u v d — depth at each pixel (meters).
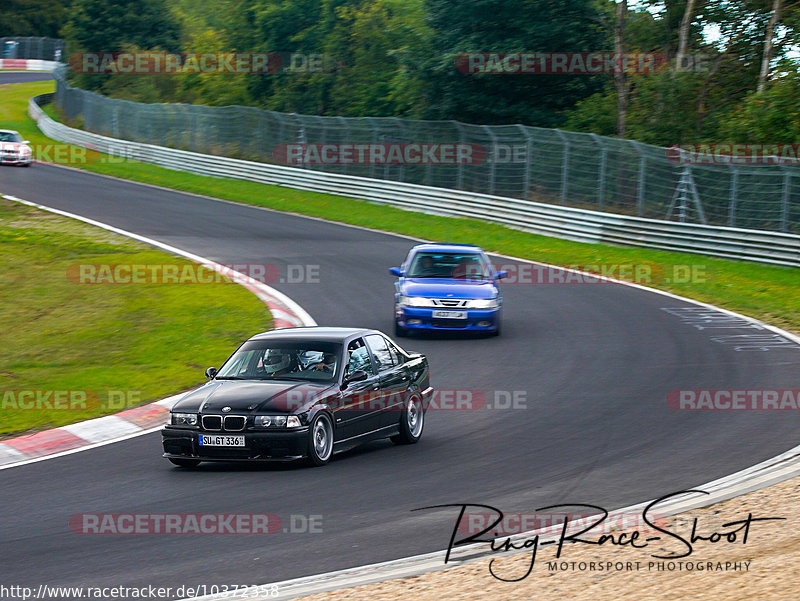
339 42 114.75
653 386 28.64
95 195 74.94
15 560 14.41
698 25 89.44
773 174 56.91
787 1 80.75
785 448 21.30
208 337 36.31
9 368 32.28
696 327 38.59
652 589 12.00
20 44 193.62
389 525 15.88
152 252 54.34
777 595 11.49
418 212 73.19
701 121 80.25
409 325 36.56
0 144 88.69
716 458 20.52
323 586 12.72
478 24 84.75
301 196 80.06
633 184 65.12
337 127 85.38
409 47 88.50
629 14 90.31
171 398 27.75
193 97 135.88
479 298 36.38
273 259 53.88
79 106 122.69
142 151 99.31
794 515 15.39
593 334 37.34
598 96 83.94
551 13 84.12
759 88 72.88
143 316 39.94
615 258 56.12
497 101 85.25
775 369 30.92
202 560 14.20
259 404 20.16
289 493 18.25
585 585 12.30
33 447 22.80
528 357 33.34
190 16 196.12
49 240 56.28
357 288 46.56
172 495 18.20
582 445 22.06
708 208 61.59
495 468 20.12
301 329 23.83
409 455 21.80
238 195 80.25
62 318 39.69
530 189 70.44
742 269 52.59
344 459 21.61
